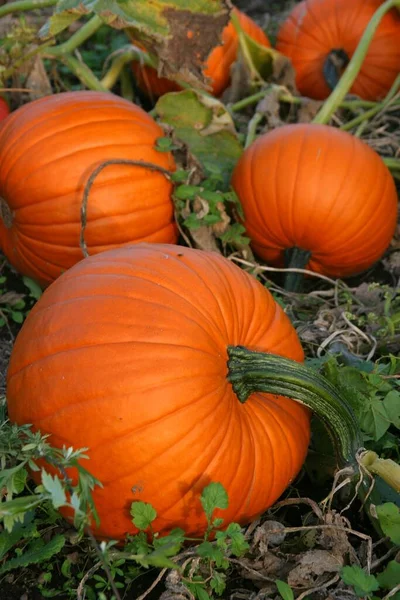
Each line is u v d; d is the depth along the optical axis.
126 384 1.38
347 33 2.25
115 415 1.38
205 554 1.38
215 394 1.41
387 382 1.61
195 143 1.95
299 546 1.49
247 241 1.83
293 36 2.30
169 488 1.40
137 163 1.74
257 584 1.47
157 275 1.45
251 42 2.19
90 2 1.82
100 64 2.38
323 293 1.87
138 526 1.39
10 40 2.02
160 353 1.39
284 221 1.81
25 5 2.02
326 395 1.45
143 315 1.41
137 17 1.86
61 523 1.51
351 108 2.23
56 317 1.43
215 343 1.43
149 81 2.21
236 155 1.96
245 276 1.53
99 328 1.41
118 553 1.44
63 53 2.04
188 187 1.79
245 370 1.43
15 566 1.42
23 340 1.45
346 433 1.47
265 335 1.50
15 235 1.78
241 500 1.44
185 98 1.95
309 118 2.18
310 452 1.58
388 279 1.96
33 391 1.42
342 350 1.68
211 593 1.46
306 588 1.44
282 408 1.48
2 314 1.84
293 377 1.44
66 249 1.75
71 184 1.72
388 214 1.85
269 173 1.81
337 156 1.81
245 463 1.43
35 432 1.42
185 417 1.39
